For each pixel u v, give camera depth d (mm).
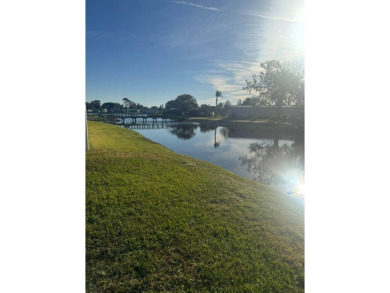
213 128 31609
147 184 4906
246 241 3195
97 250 2787
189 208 3965
